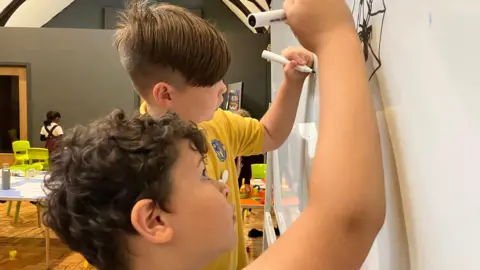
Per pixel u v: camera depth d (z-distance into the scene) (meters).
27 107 6.40
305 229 0.43
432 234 0.40
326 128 0.46
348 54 0.49
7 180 3.43
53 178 0.51
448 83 0.37
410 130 0.45
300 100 1.10
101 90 6.40
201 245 0.49
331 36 0.50
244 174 4.52
